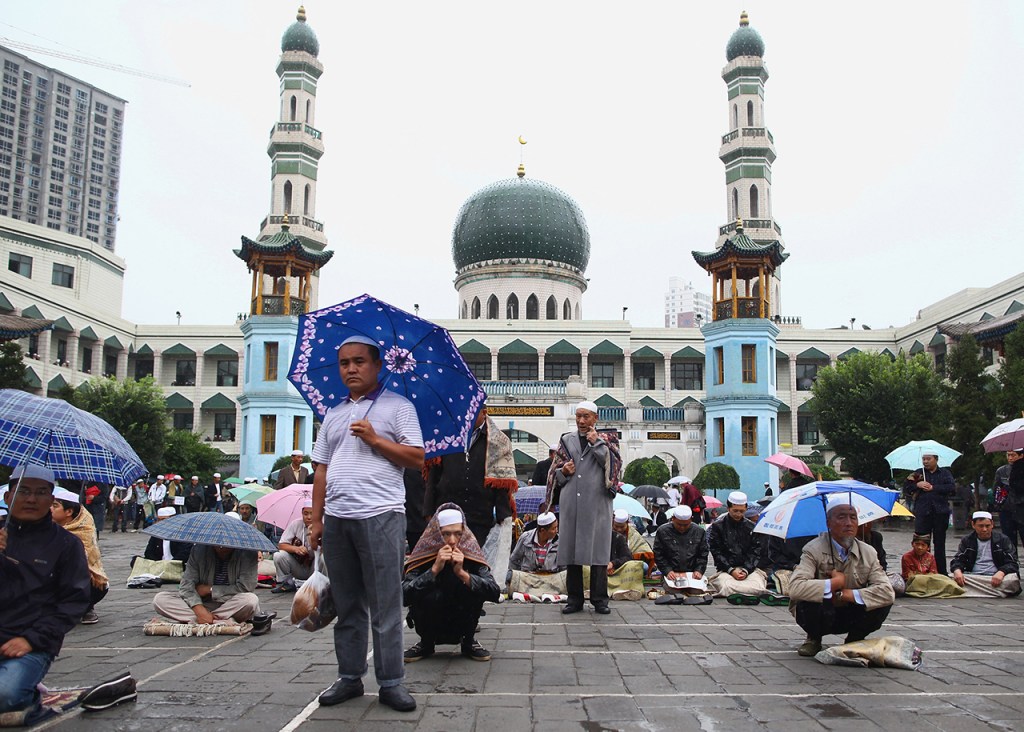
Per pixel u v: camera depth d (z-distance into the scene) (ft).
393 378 20.66
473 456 29.48
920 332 193.77
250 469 125.90
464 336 198.08
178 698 19.15
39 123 426.10
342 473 18.66
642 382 209.36
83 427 20.76
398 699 18.07
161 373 207.62
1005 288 160.66
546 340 199.52
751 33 209.77
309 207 199.41
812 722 17.19
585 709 18.21
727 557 39.86
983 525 40.93
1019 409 91.25
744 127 206.18
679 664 23.03
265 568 43.14
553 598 37.76
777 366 208.33
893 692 19.77
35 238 178.70
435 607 23.08
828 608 23.53
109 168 458.50
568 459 33.45
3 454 20.04
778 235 203.62
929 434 105.09
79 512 30.27
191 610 28.84
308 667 22.68
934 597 39.17
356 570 18.95
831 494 28.78
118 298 203.41
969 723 17.11
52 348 173.78
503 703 18.74
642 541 44.52
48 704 17.92
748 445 132.46
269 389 128.16
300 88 201.57
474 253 209.87
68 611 18.25
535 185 211.41
